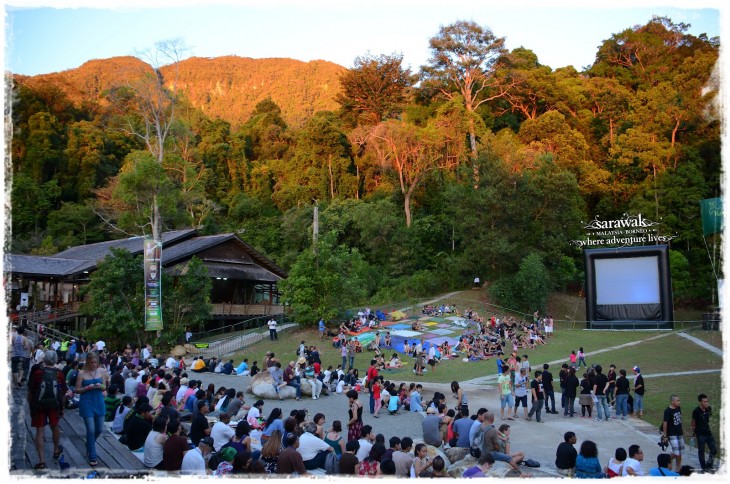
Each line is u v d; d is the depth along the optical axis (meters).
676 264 59.09
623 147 70.38
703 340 35.84
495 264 55.25
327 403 22.06
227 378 27.14
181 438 10.60
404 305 50.97
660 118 71.69
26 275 43.81
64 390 15.42
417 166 70.06
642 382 19.48
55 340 36.47
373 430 17.77
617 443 16.17
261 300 50.66
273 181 88.00
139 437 12.41
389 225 64.25
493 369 30.88
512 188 56.44
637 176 70.19
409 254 63.81
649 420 18.98
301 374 24.47
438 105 83.81
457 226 58.44
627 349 35.31
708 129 70.38
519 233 55.47
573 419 19.34
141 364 24.00
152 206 43.78
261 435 13.72
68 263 46.75
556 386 25.78
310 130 81.88
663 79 85.06
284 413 19.64
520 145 68.38
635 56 92.81
